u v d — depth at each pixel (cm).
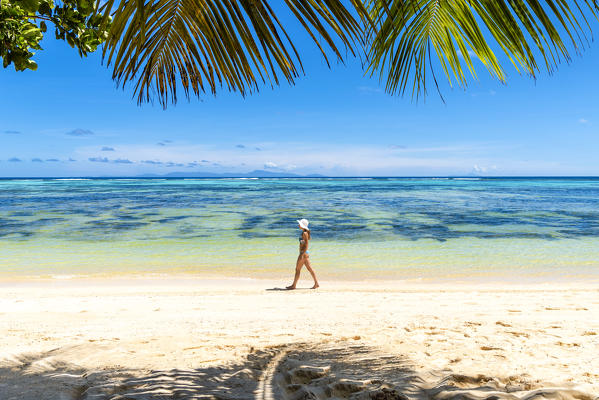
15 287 884
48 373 267
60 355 315
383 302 702
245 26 160
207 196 4291
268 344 365
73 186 7475
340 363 302
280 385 250
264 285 923
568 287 891
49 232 1700
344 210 2688
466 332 429
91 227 1852
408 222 2058
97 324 494
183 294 805
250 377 263
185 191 5522
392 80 236
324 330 441
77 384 244
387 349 348
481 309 617
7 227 1836
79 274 1023
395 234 1677
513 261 1186
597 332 427
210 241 1509
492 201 3572
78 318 550
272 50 151
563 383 251
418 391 240
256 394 230
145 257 1232
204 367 285
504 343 375
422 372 279
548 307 629
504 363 305
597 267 1110
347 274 1041
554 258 1223
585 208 2830
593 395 230
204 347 351
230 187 7238
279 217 2277
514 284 932
